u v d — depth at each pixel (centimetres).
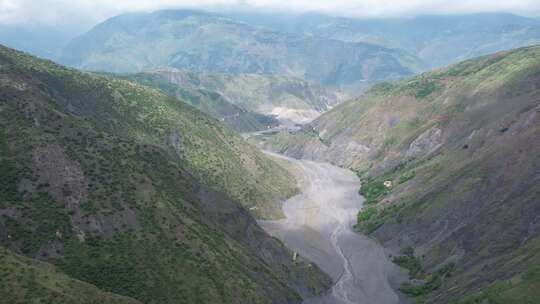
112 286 8850
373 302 11938
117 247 9631
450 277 11769
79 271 8944
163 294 9025
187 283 9419
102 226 9906
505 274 10012
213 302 9269
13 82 12769
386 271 13575
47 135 11162
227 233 12050
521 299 8656
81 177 10650
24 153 10531
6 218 9344
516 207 12338
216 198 13150
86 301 7319
